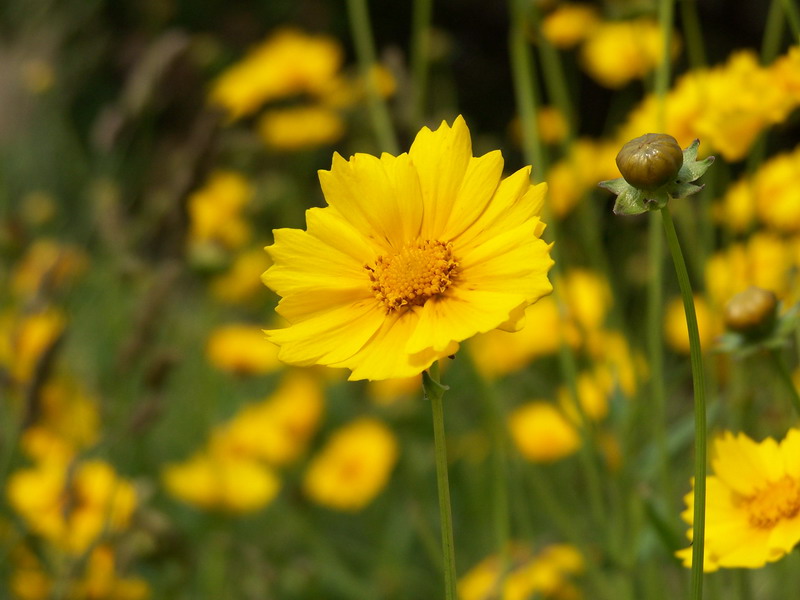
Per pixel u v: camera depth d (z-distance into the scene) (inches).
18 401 29.6
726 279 27.0
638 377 27.0
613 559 26.7
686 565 21.9
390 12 80.9
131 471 34.6
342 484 36.2
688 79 26.8
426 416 41.5
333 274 21.4
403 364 20.5
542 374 38.7
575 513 33.5
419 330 20.7
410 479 37.8
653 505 25.5
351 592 33.5
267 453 36.9
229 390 48.3
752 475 22.0
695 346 20.1
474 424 42.6
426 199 21.4
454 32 78.4
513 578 27.8
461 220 21.3
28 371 29.0
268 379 49.6
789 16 24.1
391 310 21.2
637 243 44.3
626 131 28.0
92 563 27.7
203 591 32.3
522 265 20.7
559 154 38.1
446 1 78.0
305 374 42.3
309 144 44.8
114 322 40.3
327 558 33.8
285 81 40.7
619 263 43.9
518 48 26.7
